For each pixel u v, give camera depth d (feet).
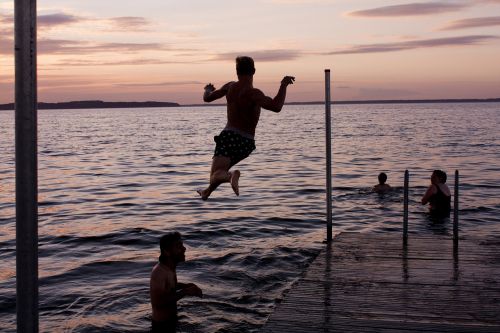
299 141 187.42
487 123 340.18
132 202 60.18
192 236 41.70
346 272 24.29
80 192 68.80
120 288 28.58
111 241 40.32
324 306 19.62
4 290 28.35
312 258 34.68
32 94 8.21
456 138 187.52
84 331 22.68
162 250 23.06
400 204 54.90
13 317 24.63
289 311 19.10
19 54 8.10
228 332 22.49
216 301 26.25
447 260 26.27
